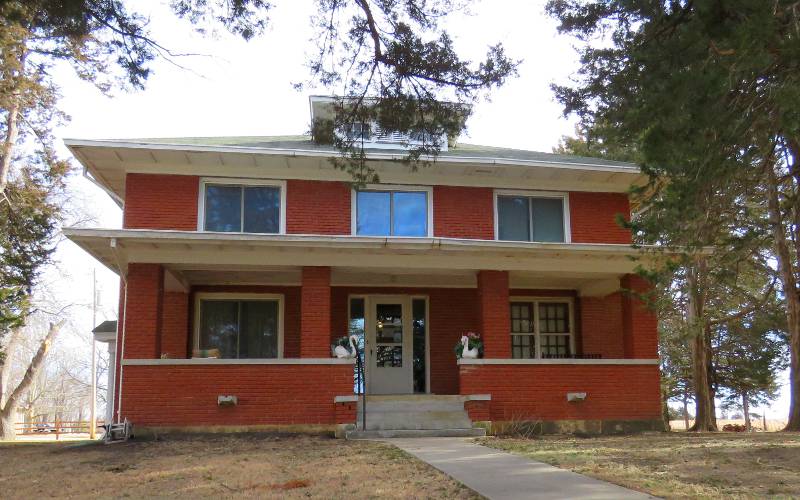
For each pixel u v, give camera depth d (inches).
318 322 576.4
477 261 607.2
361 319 704.4
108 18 361.7
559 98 631.8
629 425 600.4
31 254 1015.0
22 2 347.3
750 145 393.7
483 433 553.6
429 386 693.9
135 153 584.7
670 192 384.2
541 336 727.7
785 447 438.6
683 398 1392.7
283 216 614.2
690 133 343.3
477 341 604.4
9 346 1380.4
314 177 625.6
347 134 436.8
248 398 557.3
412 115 418.9
